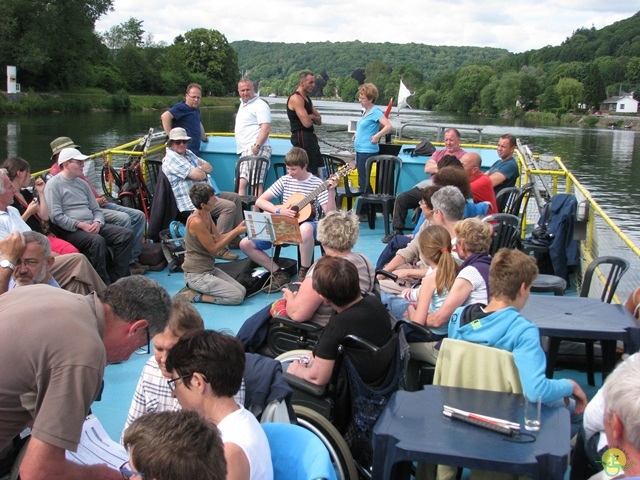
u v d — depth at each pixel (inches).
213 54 3398.1
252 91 318.0
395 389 122.8
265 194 252.8
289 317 148.3
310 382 120.6
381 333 121.0
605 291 181.2
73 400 84.4
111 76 2783.0
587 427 104.5
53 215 216.1
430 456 94.0
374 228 320.8
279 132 630.5
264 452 84.1
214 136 395.9
